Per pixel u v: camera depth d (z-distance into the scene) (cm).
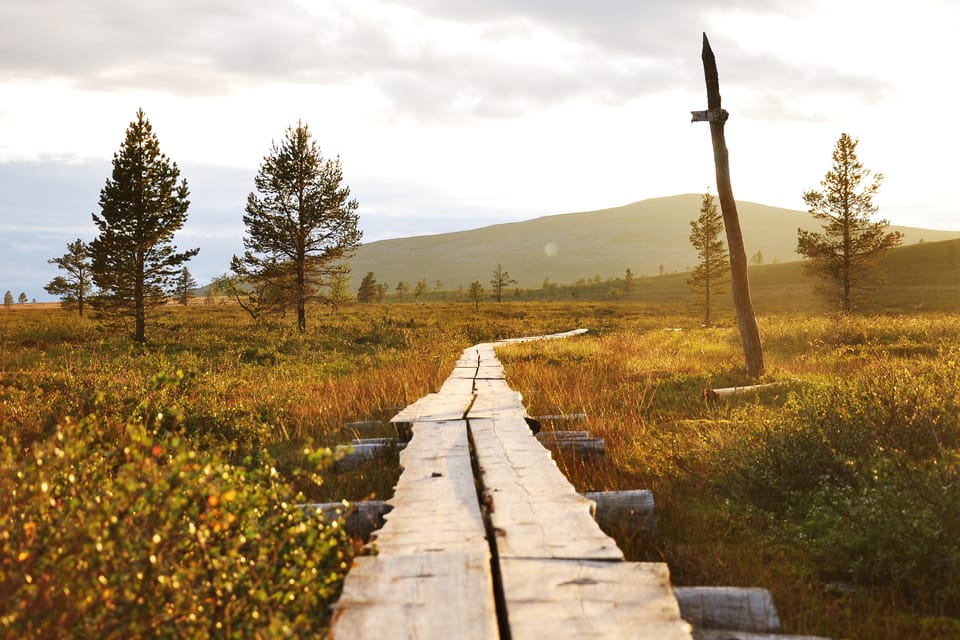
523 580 297
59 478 336
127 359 1708
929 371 754
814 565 422
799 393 959
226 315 5675
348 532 444
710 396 1030
